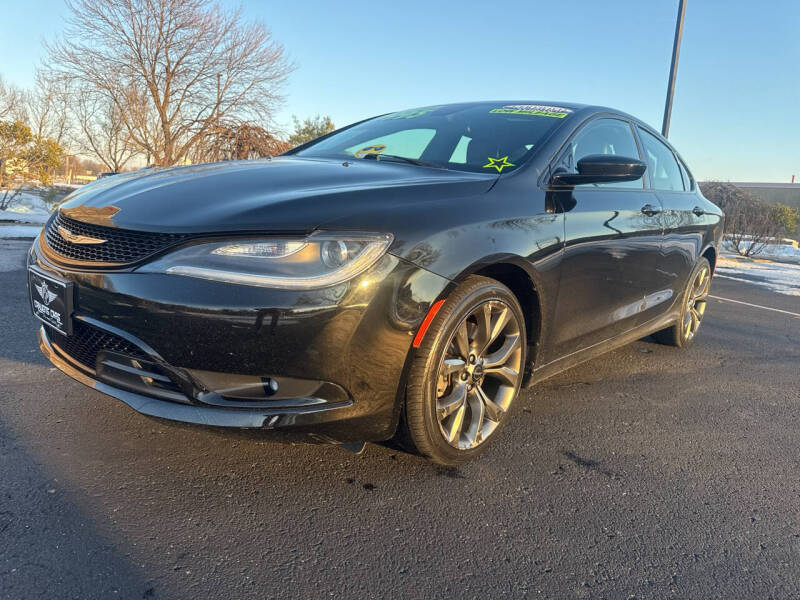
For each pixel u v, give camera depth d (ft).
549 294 8.16
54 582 5.06
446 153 9.21
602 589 5.48
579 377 11.82
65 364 7.06
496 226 7.19
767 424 9.92
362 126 11.49
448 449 7.25
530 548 6.04
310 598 5.12
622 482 7.56
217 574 5.33
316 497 6.69
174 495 6.53
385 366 6.18
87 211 6.81
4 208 51.44
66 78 63.41
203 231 5.82
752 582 5.70
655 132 12.84
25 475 6.69
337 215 6.00
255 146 66.69
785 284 30.68
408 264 6.16
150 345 5.93
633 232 10.09
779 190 74.64
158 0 61.21
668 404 10.57
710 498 7.29
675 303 13.16
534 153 8.72
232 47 64.54
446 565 5.69
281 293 5.65
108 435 7.78
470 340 7.37
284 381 5.88
